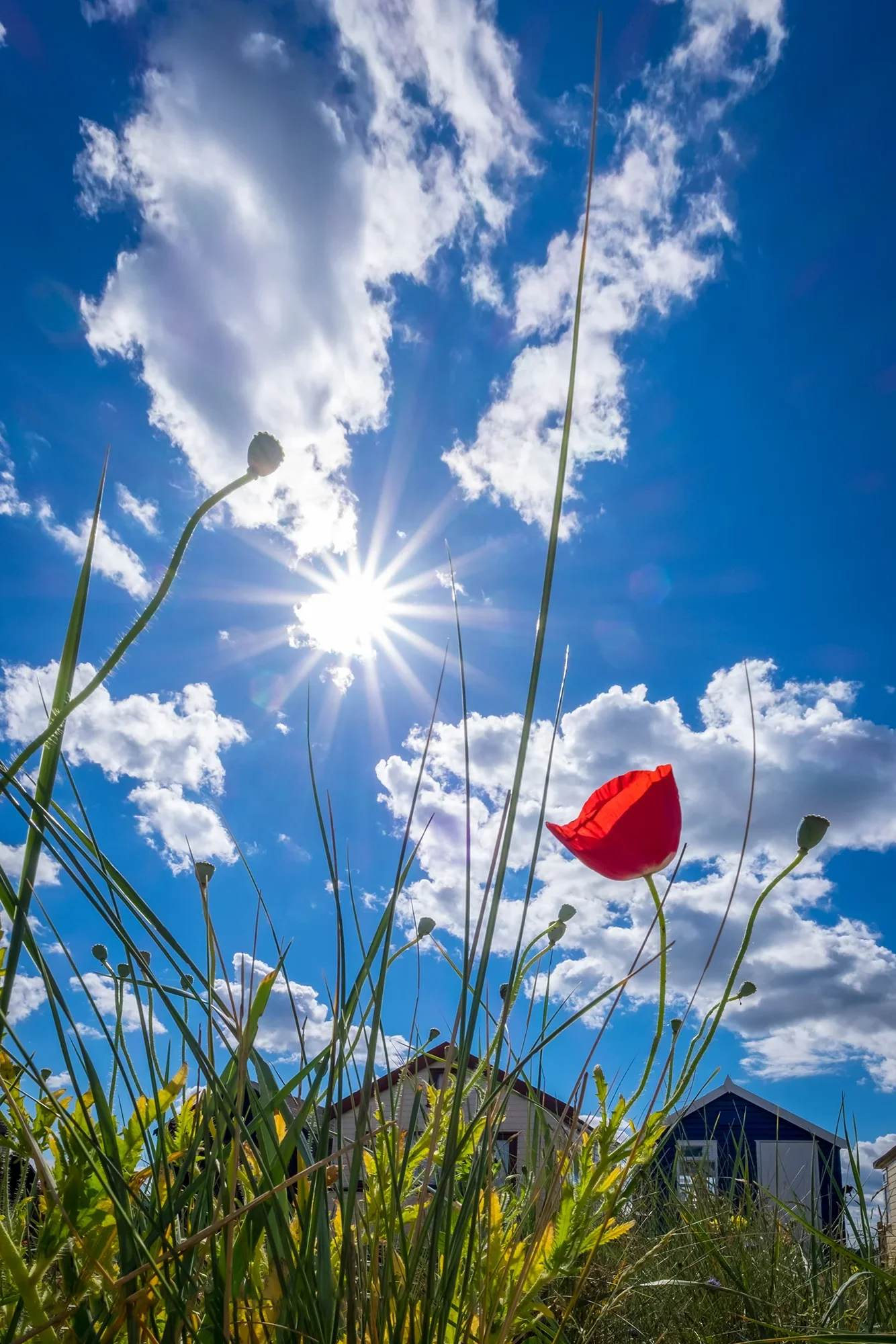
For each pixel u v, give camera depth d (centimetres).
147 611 22
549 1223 37
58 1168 28
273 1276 29
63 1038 26
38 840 21
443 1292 29
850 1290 65
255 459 22
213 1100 29
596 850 38
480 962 30
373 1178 39
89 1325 23
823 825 36
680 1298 62
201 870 32
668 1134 42
